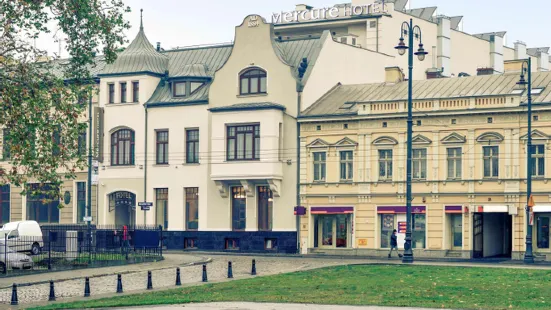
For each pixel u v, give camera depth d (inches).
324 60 2972.4
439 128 2613.2
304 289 1537.9
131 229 2960.1
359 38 3762.3
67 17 1797.5
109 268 2086.6
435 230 2608.3
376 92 2871.6
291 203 2842.0
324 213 2783.0
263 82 2923.2
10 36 1723.7
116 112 3189.0
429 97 2701.8
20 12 1727.4
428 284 1560.0
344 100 2878.9
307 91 2871.6
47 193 1776.6
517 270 1792.6
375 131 2706.7
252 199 2920.8
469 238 2559.1
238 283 1678.2
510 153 2512.3
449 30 4170.8
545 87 2586.1
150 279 1664.6
